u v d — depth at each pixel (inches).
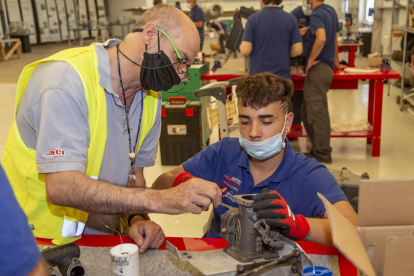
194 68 152.7
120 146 49.7
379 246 29.9
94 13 641.6
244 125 48.8
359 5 487.8
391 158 149.1
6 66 320.2
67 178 38.3
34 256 20.0
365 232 30.0
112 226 54.3
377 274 30.4
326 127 143.2
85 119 42.0
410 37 226.5
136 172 56.8
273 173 51.2
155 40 45.1
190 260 32.2
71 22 521.0
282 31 139.3
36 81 42.0
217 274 30.0
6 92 228.4
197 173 57.4
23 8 505.0
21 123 44.2
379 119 147.4
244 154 53.6
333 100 249.0
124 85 47.8
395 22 255.4
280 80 48.3
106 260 40.4
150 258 41.1
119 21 519.2
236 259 32.4
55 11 565.3
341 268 37.7
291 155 51.0
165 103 150.0
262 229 32.3
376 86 145.6
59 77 40.7
